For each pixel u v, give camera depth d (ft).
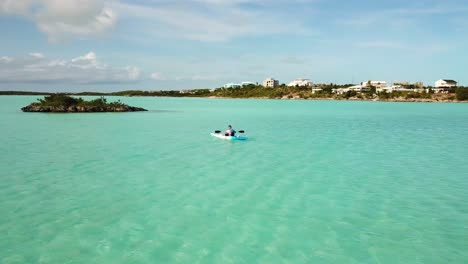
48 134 129.70
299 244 40.50
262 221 46.93
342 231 44.09
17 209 50.01
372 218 48.39
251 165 80.64
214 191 59.77
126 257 37.09
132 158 86.94
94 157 87.40
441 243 41.04
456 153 98.68
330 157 91.45
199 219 47.39
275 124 185.37
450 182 66.95
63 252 37.96
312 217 48.52
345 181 67.21
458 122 201.77
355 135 138.41
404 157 92.38
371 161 86.58
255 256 37.63
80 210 50.01
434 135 140.36
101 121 186.19
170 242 40.63
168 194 57.77
